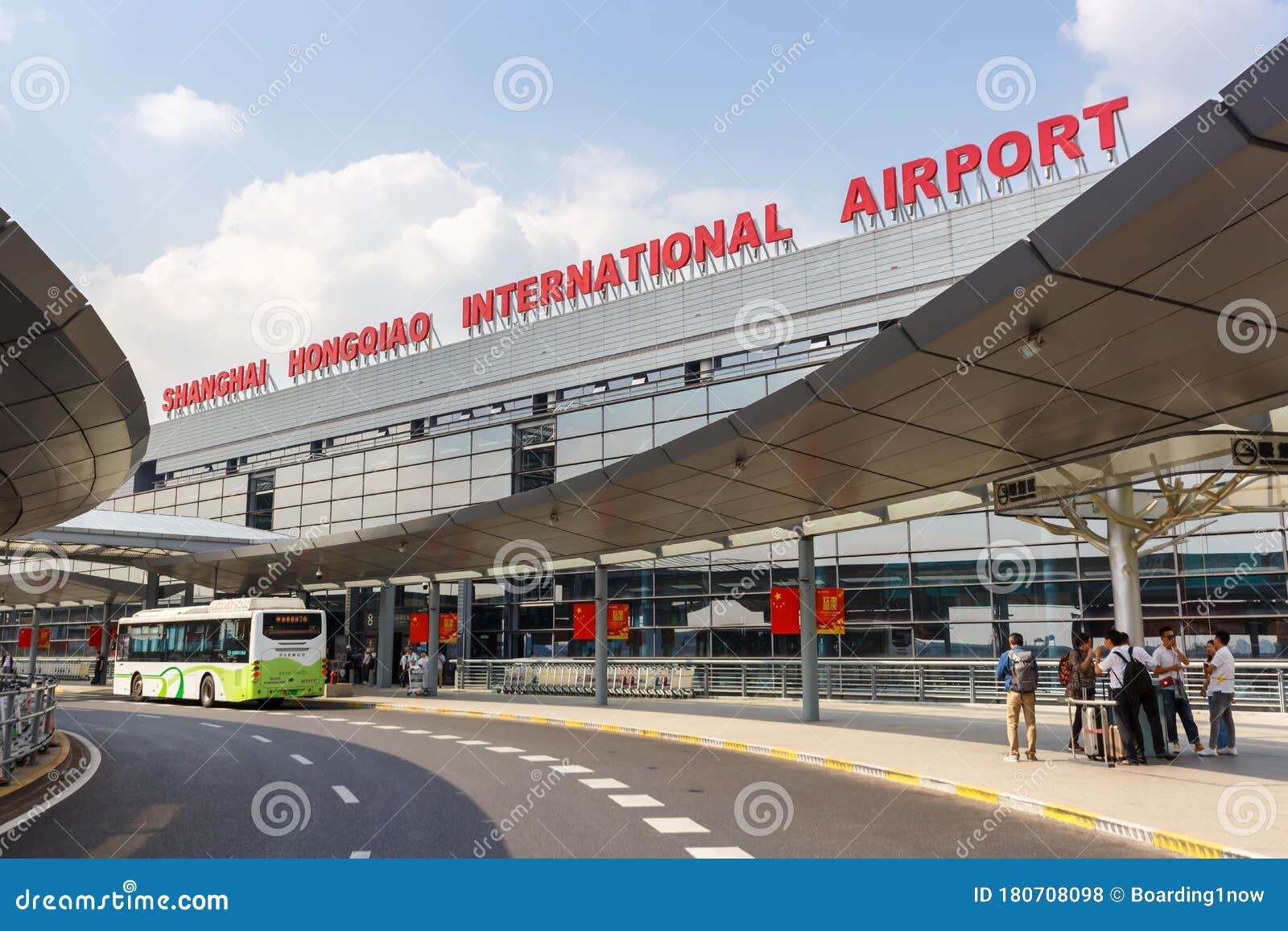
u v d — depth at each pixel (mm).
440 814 10734
